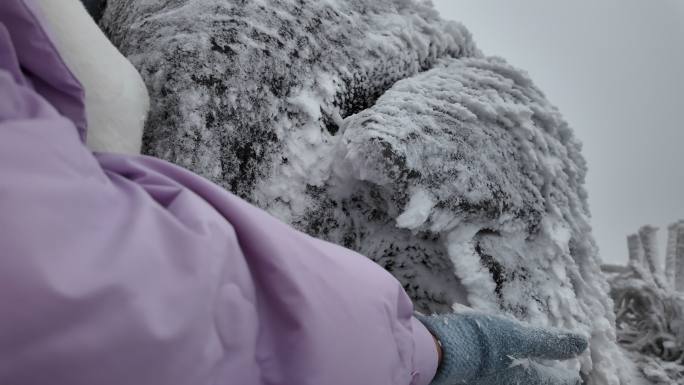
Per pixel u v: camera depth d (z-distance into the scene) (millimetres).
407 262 1477
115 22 1447
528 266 1454
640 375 1911
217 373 521
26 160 424
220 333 526
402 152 1237
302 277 626
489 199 1354
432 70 1561
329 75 1379
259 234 616
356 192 1386
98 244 437
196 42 1219
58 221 416
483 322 1235
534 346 1270
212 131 1201
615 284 2252
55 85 605
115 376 423
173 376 460
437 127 1330
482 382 1220
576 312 1474
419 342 959
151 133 1190
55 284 392
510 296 1406
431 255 1455
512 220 1429
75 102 624
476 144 1376
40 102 495
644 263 2404
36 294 383
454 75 1507
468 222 1379
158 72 1203
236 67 1237
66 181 442
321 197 1348
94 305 411
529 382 1304
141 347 435
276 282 612
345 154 1279
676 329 1990
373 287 751
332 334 628
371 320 702
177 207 564
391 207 1350
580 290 1539
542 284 1459
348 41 1439
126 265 443
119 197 510
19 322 376
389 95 1378
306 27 1379
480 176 1352
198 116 1188
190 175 646
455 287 1465
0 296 371
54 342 390
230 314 541
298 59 1339
